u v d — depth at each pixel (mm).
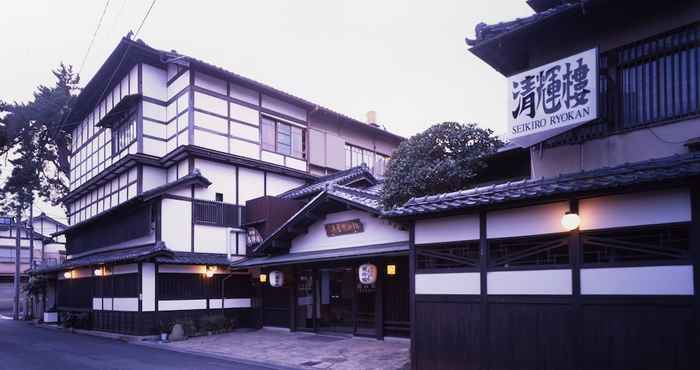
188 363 13070
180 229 20328
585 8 8812
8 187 33094
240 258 22047
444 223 9883
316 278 18344
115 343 17844
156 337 18516
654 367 7004
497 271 8922
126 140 23781
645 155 8461
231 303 21344
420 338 10016
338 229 17469
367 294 16438
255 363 12984
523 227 8648
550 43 9945
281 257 18766
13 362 13484
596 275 7699
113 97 25484
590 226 7820
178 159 22016
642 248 7316
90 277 23766
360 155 30203
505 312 8734
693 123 8023
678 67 8328
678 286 6914
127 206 21297
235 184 22828
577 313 7836
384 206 12852
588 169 9078
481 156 12242
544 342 8172
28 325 27531
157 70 23359
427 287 10023
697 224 6781
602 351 7512
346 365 12062
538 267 8391
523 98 9359
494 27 9969
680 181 6746
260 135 23922
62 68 34344
